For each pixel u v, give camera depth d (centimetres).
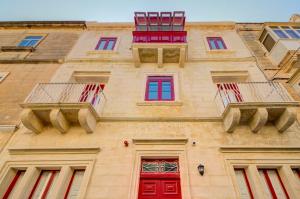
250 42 1204
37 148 656
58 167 631
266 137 680
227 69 980
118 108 807
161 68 1008
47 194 592
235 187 556
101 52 1122
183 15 1162
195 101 825
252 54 1066
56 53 1150
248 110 675
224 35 1252
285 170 593
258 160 618
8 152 671
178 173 618
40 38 1305
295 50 927
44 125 734
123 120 754
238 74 959
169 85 928
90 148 653
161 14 1170
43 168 636
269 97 728
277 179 604
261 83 786
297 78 844
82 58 1073
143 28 1143
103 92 879
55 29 1384
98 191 561
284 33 1101
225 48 1145
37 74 992
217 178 579
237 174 615
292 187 556
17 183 625
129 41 1224
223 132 704
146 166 642
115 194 554
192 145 665
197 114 769
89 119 698
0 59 1080
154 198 566
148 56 1022
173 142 672
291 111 647
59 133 716
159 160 655
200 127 724
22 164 634
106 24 1363
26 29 1381
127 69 1006
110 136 705
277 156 625
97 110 765
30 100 723
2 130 738
